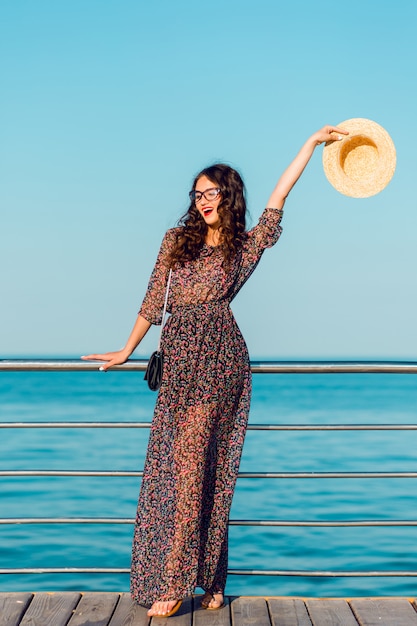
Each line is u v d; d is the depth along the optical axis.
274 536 9.72
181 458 3.16
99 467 17.67
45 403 43.75
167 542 3.17
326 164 3.48
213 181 3.19
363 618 3.23
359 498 13.00
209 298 3.18
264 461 18.09
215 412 3.17
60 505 12.29
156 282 3.26
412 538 9.55
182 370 3.15
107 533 9.73
